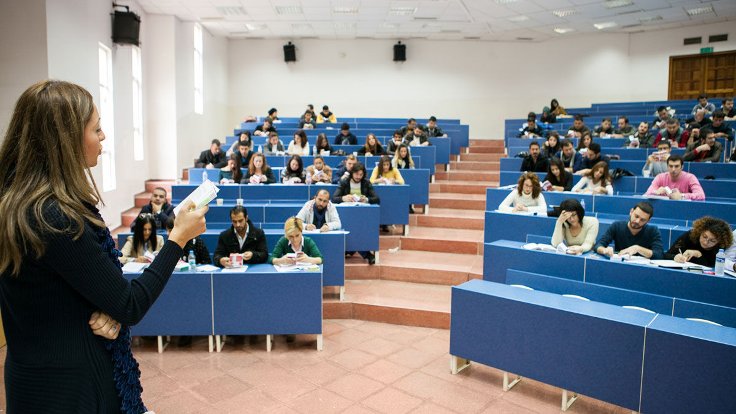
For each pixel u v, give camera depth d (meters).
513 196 6.28
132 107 9.11
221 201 6.66
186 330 4.59
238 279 4.57
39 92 1.12
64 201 1.08
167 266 1.24
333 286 5.98
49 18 5.96
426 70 16.83
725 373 2.94
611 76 16.38
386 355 4.57
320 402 3.70
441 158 10.60
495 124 17.00
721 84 14.97
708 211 5.50
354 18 13.30
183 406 3.63
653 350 3.17
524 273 4.38
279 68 16.42
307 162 8.93
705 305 3.66
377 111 16.80
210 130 14.18
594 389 3.40
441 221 7.86
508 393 3.85
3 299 1.13
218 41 15.16
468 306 3.96
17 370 1.12
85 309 1.14
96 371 1.14
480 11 12.73
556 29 15.08
